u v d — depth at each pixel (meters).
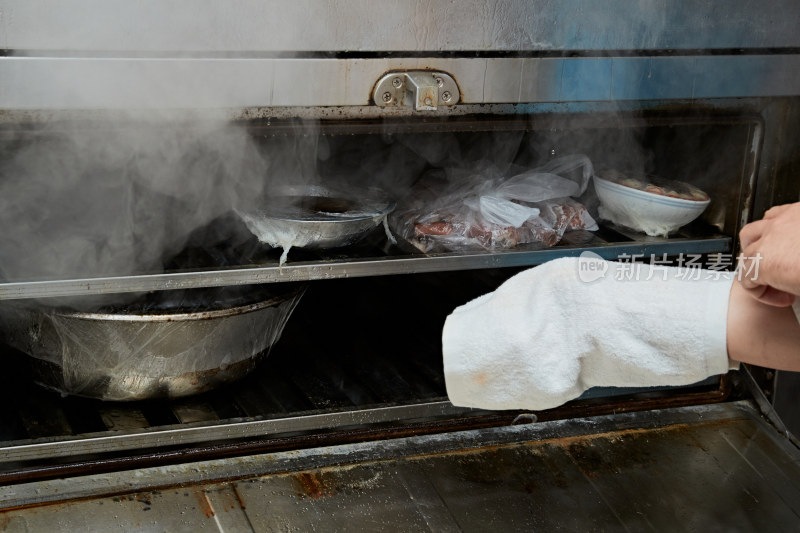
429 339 2.02
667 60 1.58
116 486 1.41
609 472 1.61
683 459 1.68
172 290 1.58
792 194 1.82
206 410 1.64
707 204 1.74
